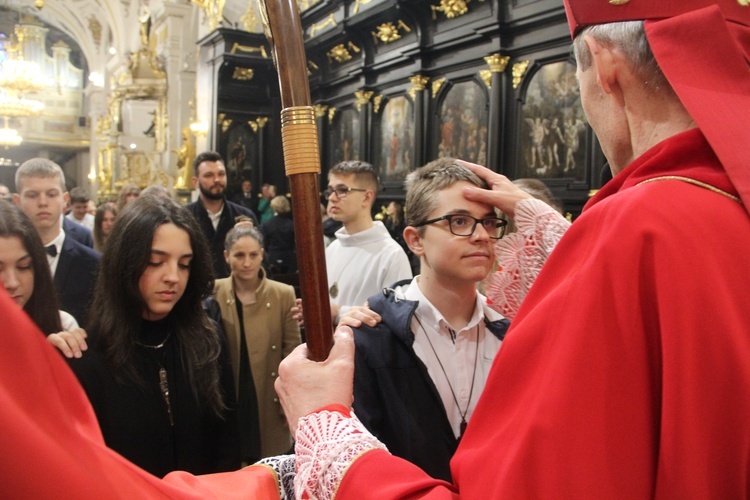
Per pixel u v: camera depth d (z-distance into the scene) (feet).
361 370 4.07
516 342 2.16
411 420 4.00
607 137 2.57
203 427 5.17
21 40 80.33
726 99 2.10
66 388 1.52
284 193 37.99
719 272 1.90
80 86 85.15
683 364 1.81
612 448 1.85
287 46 2.70
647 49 2.31
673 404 1.79
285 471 3.00
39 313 5.10
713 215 1.99
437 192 4.25
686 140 2.16
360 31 28.50
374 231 9.68
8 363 1.36
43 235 8.79
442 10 23.62
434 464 3.96
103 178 57.47
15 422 1.30
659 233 1.95
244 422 8.52
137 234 4.83
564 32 19.16
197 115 39.55
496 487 1.94
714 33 2.17
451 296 4.36
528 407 2.01
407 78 26.86
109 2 58.44
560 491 1.83
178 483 2.59
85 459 1.44
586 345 1.93
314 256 2.74
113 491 1.47
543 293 2.26
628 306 1.93
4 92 56.18
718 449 1.77
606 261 2.00
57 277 8.73
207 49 38.27
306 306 2.80
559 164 19.80
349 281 9.56
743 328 1.84
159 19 45.19
